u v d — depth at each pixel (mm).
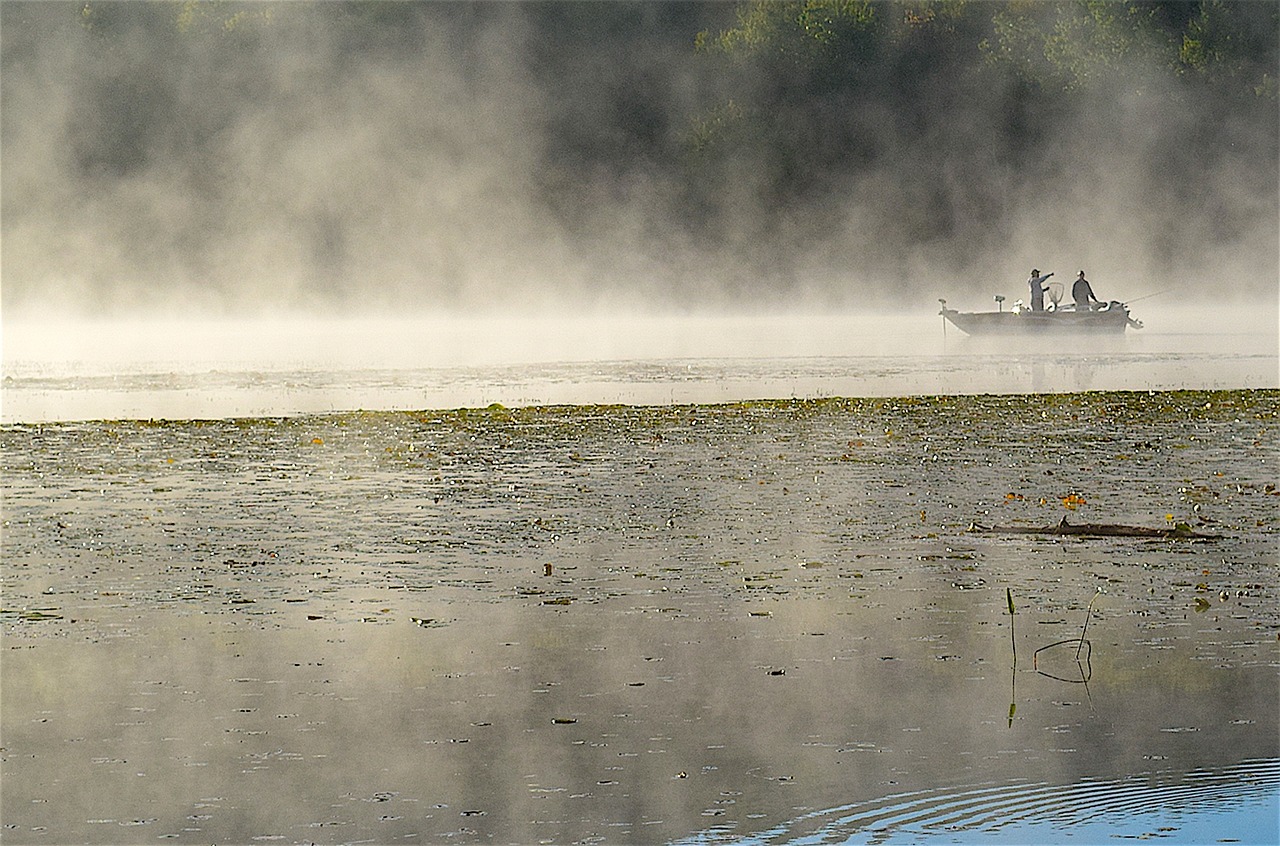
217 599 26750
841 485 40062
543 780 17547
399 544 32000
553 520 34844
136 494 39406
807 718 19719
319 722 19703
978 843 15570
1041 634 23812
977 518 34594
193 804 16922
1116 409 59031
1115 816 16156
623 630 24406
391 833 16109
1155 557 29609
